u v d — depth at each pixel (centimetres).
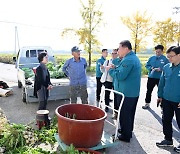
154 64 641
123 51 408
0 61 2725
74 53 530
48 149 396
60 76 680
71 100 552
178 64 383
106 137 405
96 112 397
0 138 408
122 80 414
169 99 397
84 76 550
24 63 830
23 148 379
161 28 1805
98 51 1914
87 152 326
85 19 1864
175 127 528
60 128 359
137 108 682
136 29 1864
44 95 517
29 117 569
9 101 723
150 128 515
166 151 403
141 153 393
